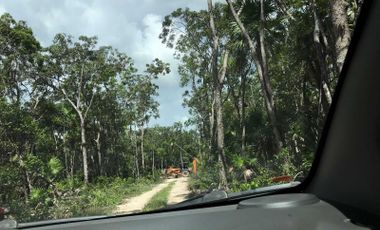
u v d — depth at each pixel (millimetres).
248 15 22984
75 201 24031
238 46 24938
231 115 43875
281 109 27625
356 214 2002
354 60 2129
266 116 30078
